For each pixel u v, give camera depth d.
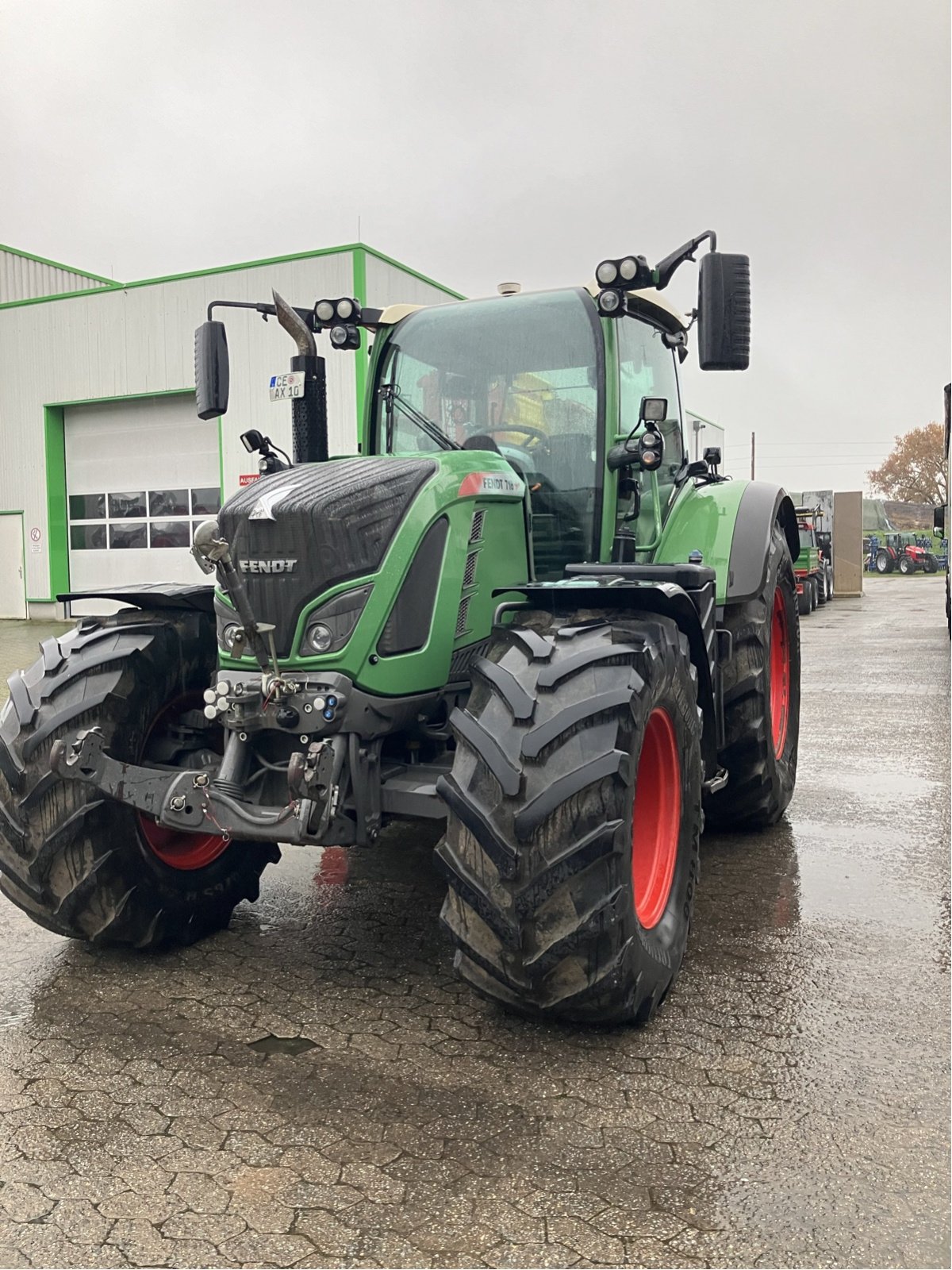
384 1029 3.00
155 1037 2.97
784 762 5.08
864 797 5.78
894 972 3.37
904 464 64.94
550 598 3.22
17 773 3.27
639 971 2.78
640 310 4.22
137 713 3.44
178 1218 2.15
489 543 3.50
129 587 3.75
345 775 3.02
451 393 4.13
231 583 2.93
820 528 25.20
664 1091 2.63
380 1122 2.50
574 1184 2.25
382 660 3.06
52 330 20.16
